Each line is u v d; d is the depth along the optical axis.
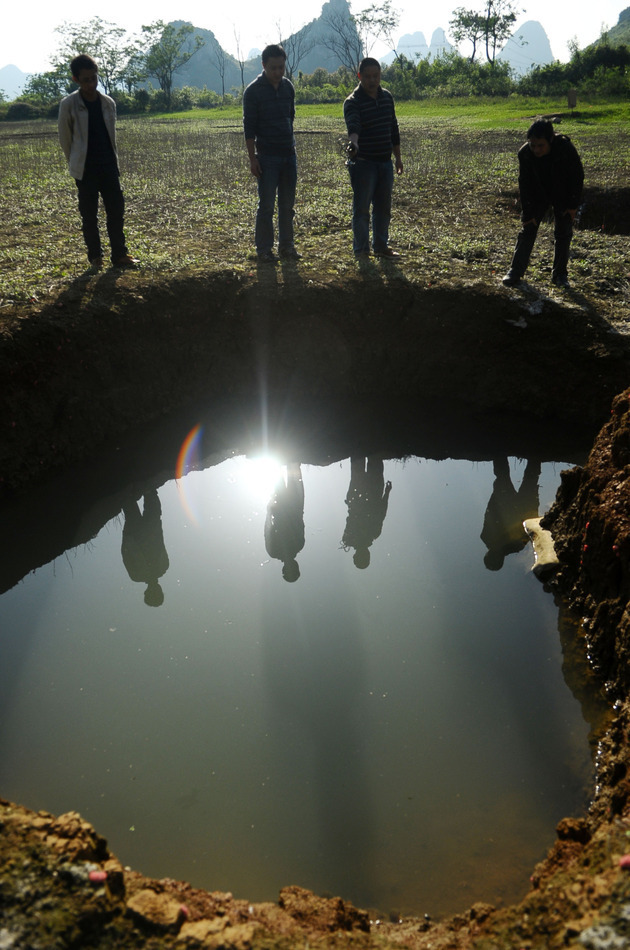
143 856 3.24
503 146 17.50
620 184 11.91
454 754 3.72
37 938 2.23
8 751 3.77
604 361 6.68
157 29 61.25
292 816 3.41
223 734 3.84
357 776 3.61
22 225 10.05
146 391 6.94
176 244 8.75
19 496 5.95
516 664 4.30
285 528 5.77
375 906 3.03
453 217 10.41
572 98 26.64
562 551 4.99
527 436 6.86
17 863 2.47
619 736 3.51
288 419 7.20
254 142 7.44
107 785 3.57
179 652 4.43
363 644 4.47
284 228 8.12
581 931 2.21
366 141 7.62
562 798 3.48
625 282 7.71
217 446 6.80
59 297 6.75
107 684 4.19
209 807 3.46
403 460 6.67
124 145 21.06
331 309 7.38
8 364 5.99
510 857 3.21
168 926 2.37
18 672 4.30
